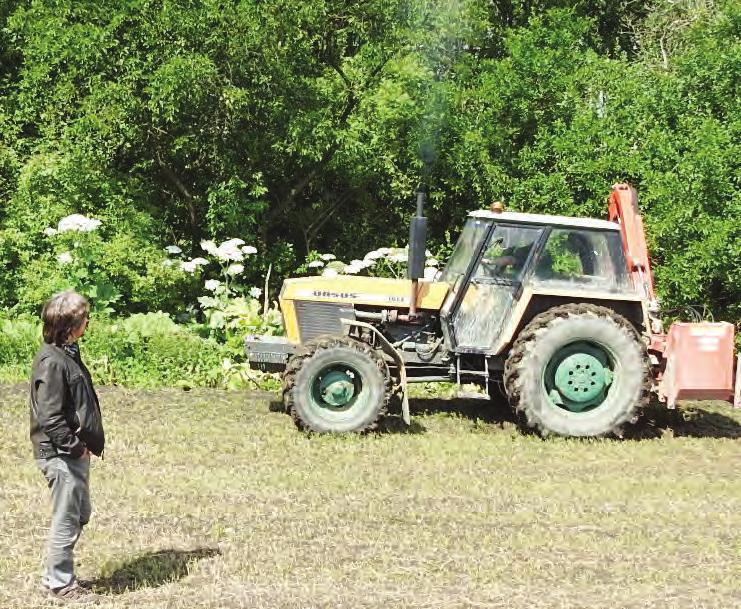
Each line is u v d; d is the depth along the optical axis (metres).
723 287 13.57
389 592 5.92
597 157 13.98
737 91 13.82
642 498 7.94
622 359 9.62
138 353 11.73
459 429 9.89
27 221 14.19
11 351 11.84
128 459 8.46
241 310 12.66
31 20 14.25
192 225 15.55
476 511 7.48
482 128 15.41
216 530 6.84
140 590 5.88
